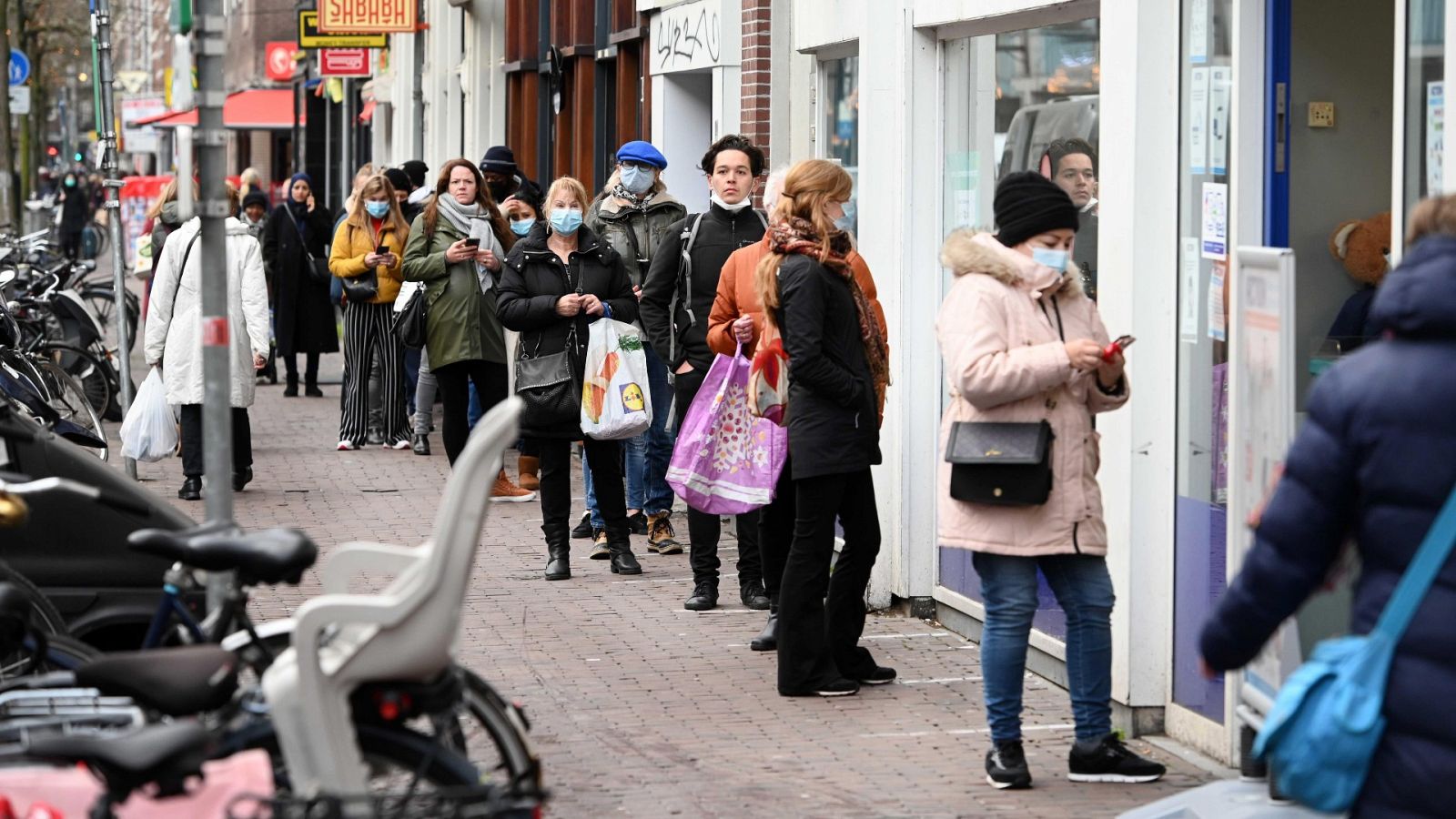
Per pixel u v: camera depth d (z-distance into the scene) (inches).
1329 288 310.8
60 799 194.5
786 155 546.3
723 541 532.1
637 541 525.0
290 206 978.1
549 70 885.8
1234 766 291.7
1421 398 168.1
